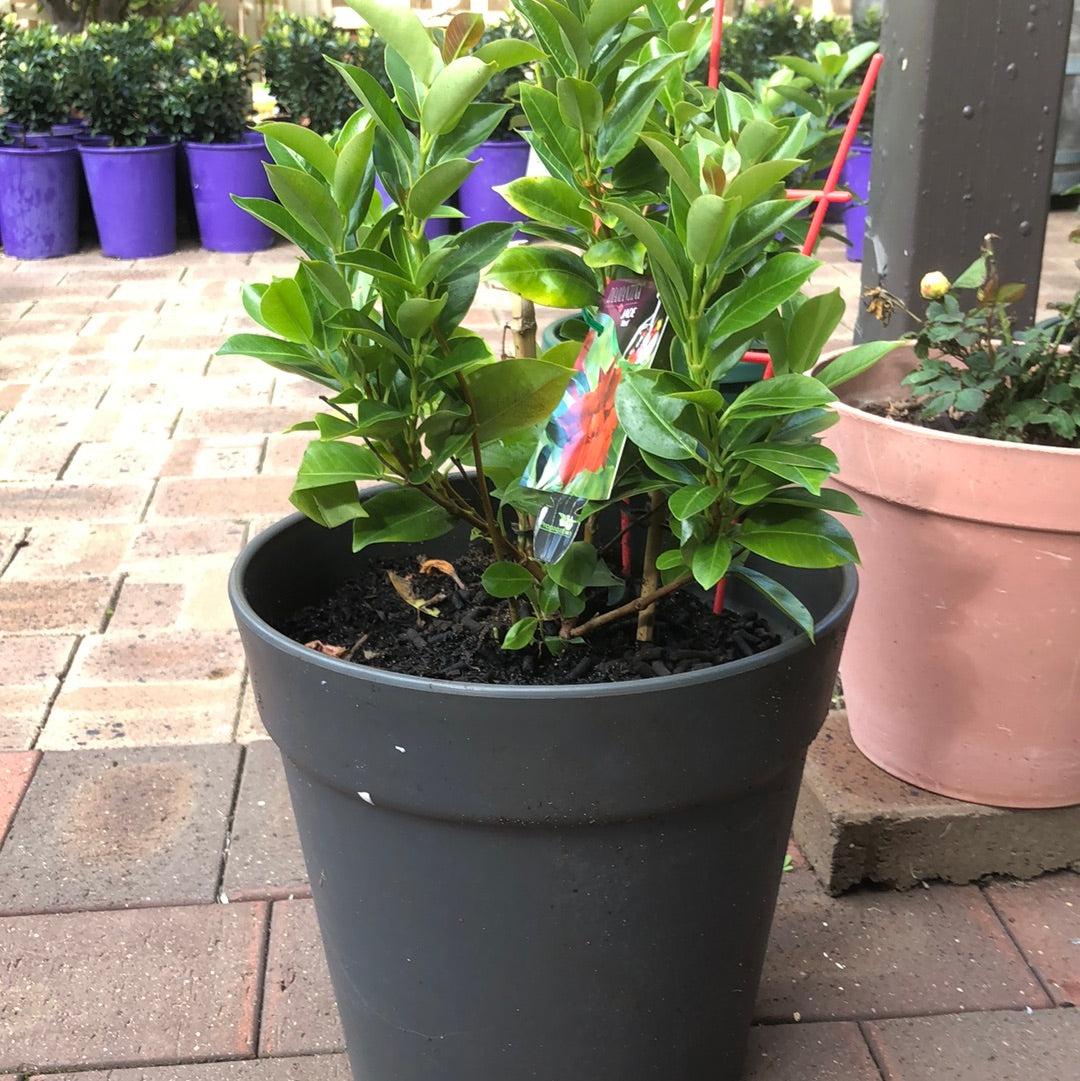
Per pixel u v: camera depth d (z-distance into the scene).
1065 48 1.89
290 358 1.09
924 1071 1.42
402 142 1.03
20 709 2.08
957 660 1.60
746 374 1.93
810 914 1.67
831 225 6.14
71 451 3.24
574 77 1.11
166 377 3.88
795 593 1.34
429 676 1.19
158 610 2.43
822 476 0.98
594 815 1.03
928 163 1.93
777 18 6.01
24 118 5.42
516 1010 1.14
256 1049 1.44
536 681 1.18
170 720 2.06
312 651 1.04
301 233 1.09
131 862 1.73
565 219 1.19
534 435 1.27
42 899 1.66
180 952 1.58
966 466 1.47
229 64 5.57
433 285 1.07
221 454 3.24
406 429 1.10
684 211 1.05
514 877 1.06
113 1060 1.42
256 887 1.69
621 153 1.14
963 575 1.55
